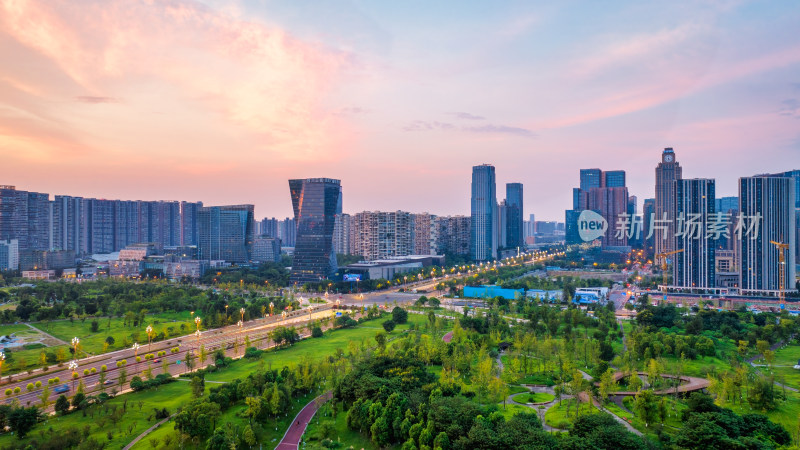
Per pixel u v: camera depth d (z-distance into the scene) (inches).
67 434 6437.0
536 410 7411.4
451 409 6515.8
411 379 7780.5
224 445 6166.3
